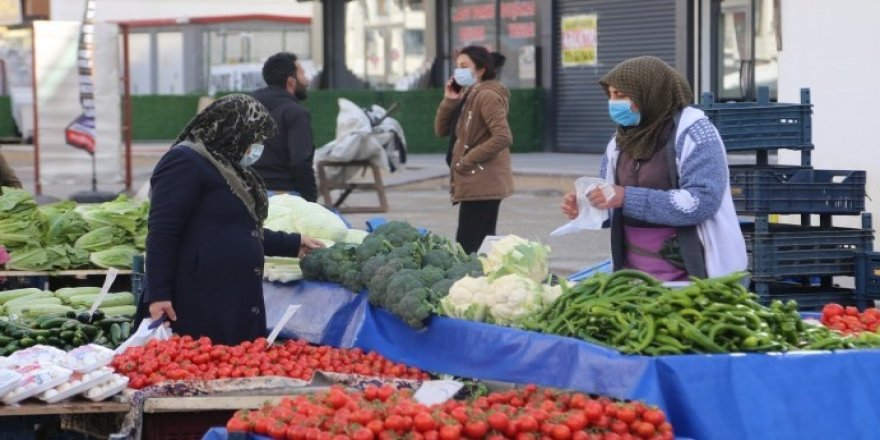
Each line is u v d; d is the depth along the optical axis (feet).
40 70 73.61
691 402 17.98
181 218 24.81
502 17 101.96
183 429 21.75
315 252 27.73
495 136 38.63
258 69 130.21
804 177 31.81
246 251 25.16
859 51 39.11
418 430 17.40
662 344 18.72
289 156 37.35
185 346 23.45
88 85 74.23
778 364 18.45
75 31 73.87
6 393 22.03
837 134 39.96
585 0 94.79
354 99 104.47
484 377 21.03
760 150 32.73
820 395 18.52
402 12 111.04
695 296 19.22
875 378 18.89
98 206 37.22
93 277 36.35
